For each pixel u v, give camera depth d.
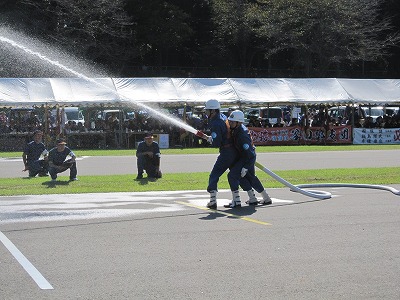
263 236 11.23
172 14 71.69
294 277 8.52
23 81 39.75
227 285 8.14
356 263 9.27
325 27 66.75
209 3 75.00
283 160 29.50
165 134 40.75
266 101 43.12
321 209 14.38
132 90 41.25
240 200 15.27
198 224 12.48
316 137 44.34
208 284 8.19
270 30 67.62
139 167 21.16
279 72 80.12
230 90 43.34
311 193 16.39
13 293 7.81
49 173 21.12
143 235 11.38
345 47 68.81
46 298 7.60
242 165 14.65
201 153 34.94
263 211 14.15
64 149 20.61
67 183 19.72
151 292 7.84
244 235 11.33
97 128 41.59
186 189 18.23
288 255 9.76
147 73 75.06
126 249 10.22
